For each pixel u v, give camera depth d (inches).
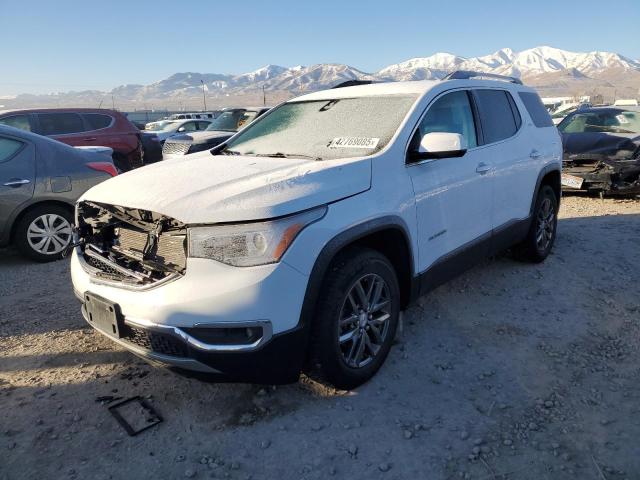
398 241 133.9
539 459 104.7
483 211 168.4
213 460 105.5
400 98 153.9
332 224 113.9
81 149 262.4
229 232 104.0
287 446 109.1
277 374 111.3
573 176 339.0
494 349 147.5
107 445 110.0
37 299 192.5
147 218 115.6
